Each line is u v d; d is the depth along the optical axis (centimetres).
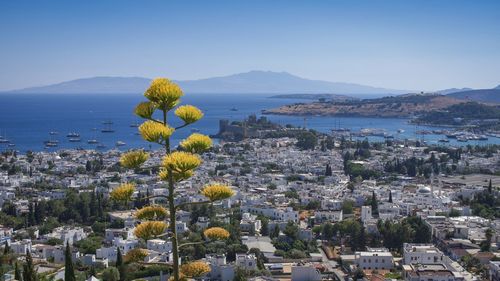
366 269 11850
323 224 15325
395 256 13088
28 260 8581
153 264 2728
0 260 11788
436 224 14812
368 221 15362
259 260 11981
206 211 16200
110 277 9919
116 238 13475
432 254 11819
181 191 18950
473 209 17500
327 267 12256
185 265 2700
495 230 14275
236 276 10319
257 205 17475
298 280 10731
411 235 13838
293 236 14175
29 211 17250
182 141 2517
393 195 19512
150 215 2648
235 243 12962
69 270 8194
